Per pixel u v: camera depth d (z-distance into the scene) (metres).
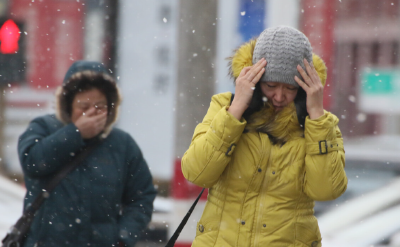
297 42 7.88
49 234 10.39
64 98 10.92
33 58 54.69
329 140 7.86
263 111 8.14
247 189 7.98
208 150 7.85
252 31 38.62
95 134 10.98
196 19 20.22
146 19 50.16
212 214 8.18
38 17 55.59
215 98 8.54
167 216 23.27
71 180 10.59
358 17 59.31
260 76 7.84
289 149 8.00
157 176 47.62
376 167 25.39
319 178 7.80
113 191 10.91
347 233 17.59
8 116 48.72
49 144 10.48
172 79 49.50
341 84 58.28
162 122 49.03
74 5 54.44
